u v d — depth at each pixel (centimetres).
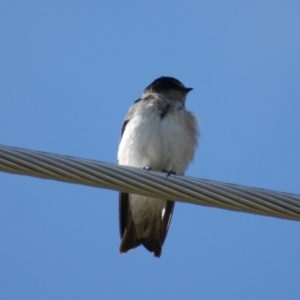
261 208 906
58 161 882
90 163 893
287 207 903
